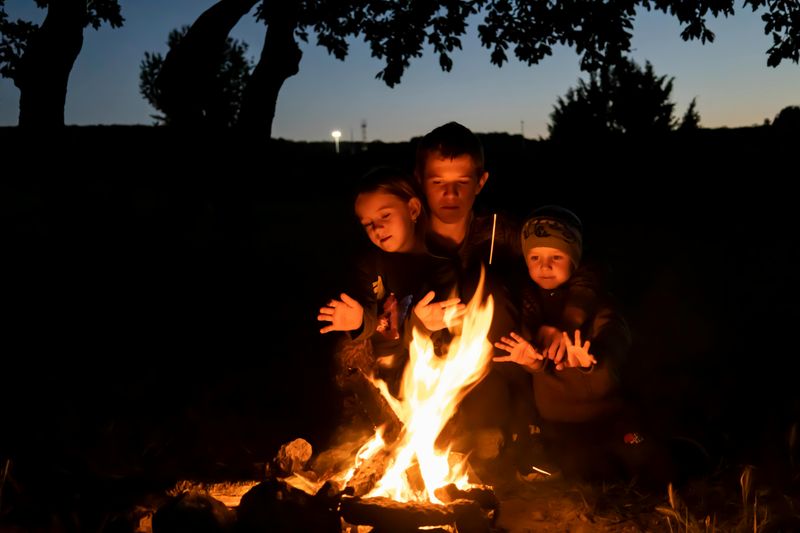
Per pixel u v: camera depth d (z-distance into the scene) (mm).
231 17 10453
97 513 3512
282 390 5805
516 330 4098
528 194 22250
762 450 4430
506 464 4051
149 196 22062
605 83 26500
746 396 5473
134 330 7641
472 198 4152
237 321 8164
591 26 11898
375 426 4078
